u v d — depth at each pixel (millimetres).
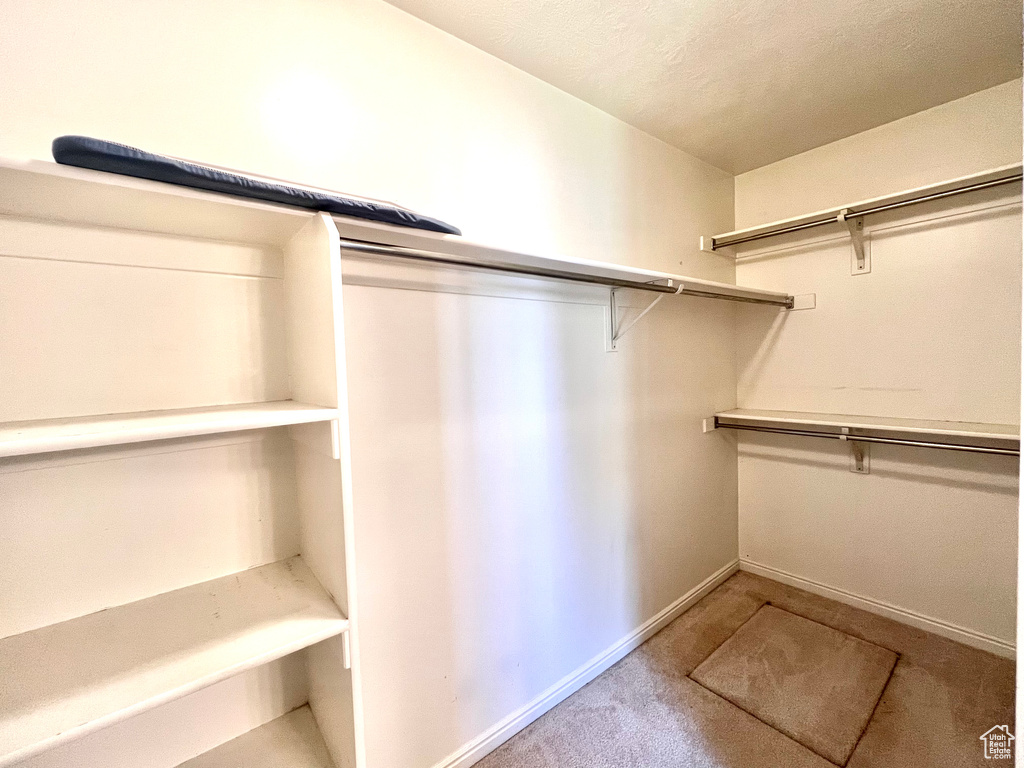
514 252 1150
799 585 2375
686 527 2236
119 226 834
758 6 1247
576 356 1700
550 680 1644
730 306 2490
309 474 949
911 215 1920
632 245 1906
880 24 1339
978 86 1689
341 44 1111
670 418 2123
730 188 2447
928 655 1792
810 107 1803
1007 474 1758
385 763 1238
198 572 938
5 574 760
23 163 543
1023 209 1636
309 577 955
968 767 1291
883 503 2072
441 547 1344
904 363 1974
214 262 940
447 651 1362
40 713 588
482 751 1437
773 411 2381
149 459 881
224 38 950
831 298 2174
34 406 773
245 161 978
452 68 1323
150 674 660
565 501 1683
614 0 1198
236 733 969
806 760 1352
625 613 1921
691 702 1617
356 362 1160
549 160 1591
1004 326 1727
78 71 810
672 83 1604
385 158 1189
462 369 1376
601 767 1379
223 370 956
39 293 774
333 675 867
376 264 1185
